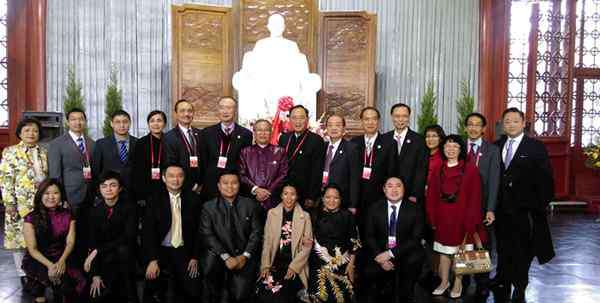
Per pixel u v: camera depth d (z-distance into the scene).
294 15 7.09
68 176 4.05
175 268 3.60
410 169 3.94
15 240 3.92
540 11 8.27
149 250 3.54
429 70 8.12
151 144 4.02
